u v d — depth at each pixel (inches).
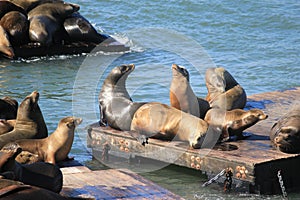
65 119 1044.5
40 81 1688.0
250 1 2655.0
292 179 1038.4
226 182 1017.5
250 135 1149.1
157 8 2586.1
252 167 995.3
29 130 1090.7
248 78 1722.4
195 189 1021.2
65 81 1691.7
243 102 1250.0
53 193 745.6
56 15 2057.1
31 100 1099.3
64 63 1892.2
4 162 833.5
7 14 1989.4
